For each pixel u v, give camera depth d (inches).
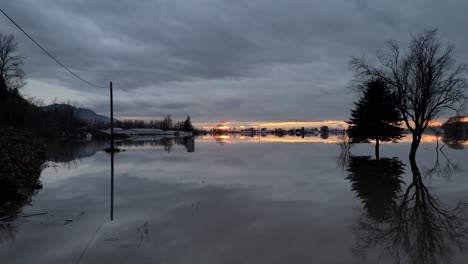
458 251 267.9
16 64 1963.6
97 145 1840.6
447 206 421.4
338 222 339.9
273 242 276.5
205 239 281.7
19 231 302.4
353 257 249.0
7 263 231.9
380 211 389.4
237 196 462.6
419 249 270.2
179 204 412.8
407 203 435.8
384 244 279.9
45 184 551.5
